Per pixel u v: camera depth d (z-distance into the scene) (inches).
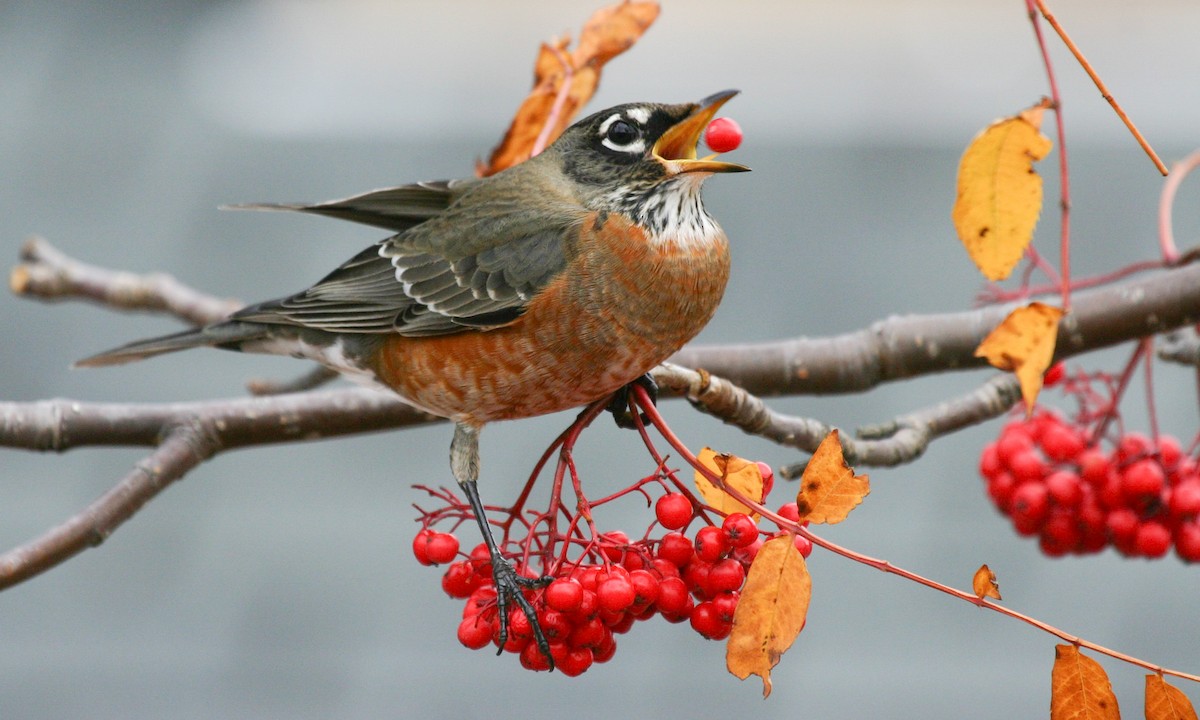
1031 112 196.5
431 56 602.9
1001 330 193.6
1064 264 195.9
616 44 292.0
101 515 257.8
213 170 530.6
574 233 259.1
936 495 466.0
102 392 484.4
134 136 542.9
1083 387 294.2
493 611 209.6
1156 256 492.1
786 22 631.8
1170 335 302.5
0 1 615.2
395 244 282.0
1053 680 184.7
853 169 528.4
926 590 442.6
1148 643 426.9
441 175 519.5
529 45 619.2
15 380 486.6
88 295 392.8
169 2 617.6
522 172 279.0
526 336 261.3
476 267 265.7
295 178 521.3
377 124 539.8
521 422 483.8
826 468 183.8
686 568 207.0
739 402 250.7
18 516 452.4
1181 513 263.6
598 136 266.5
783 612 180.9
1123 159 520.4
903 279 498.0
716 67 588.1
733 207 519.2
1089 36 598.9
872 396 481.4
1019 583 443.5
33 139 540.7
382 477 474.3
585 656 207.9
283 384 346.9
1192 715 181.2
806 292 496.1
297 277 502.6
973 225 201.2
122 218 513.7
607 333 256.8
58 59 586.2
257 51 597.9
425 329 269.4
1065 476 272.4
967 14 632.4
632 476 462.3
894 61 587.5
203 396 482.6
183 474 278.4
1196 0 618.5
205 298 391.5
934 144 533.3
